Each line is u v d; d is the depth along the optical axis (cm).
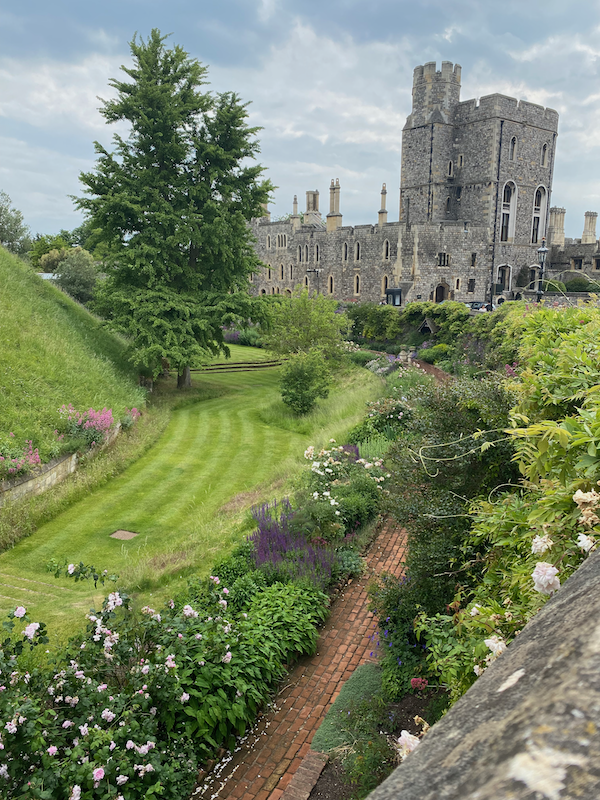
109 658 559
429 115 5106
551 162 5375
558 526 300
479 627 375
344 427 1766
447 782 58
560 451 293
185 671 584
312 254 5903
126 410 1892
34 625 511
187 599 787
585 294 3938
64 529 1204
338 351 2981
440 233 4825
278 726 620
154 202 2331
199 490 1455
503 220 5169
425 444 713
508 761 54
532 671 76
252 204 2648
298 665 727
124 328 2306
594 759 49
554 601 108
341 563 948
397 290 4631
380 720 583
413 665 645
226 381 3012
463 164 5181
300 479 1338
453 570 641
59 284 3719
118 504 1353
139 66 2292
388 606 722
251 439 1939
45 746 450
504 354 1459
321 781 529
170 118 2270
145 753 480
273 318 2739
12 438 1330
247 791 532
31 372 1661
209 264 2647
